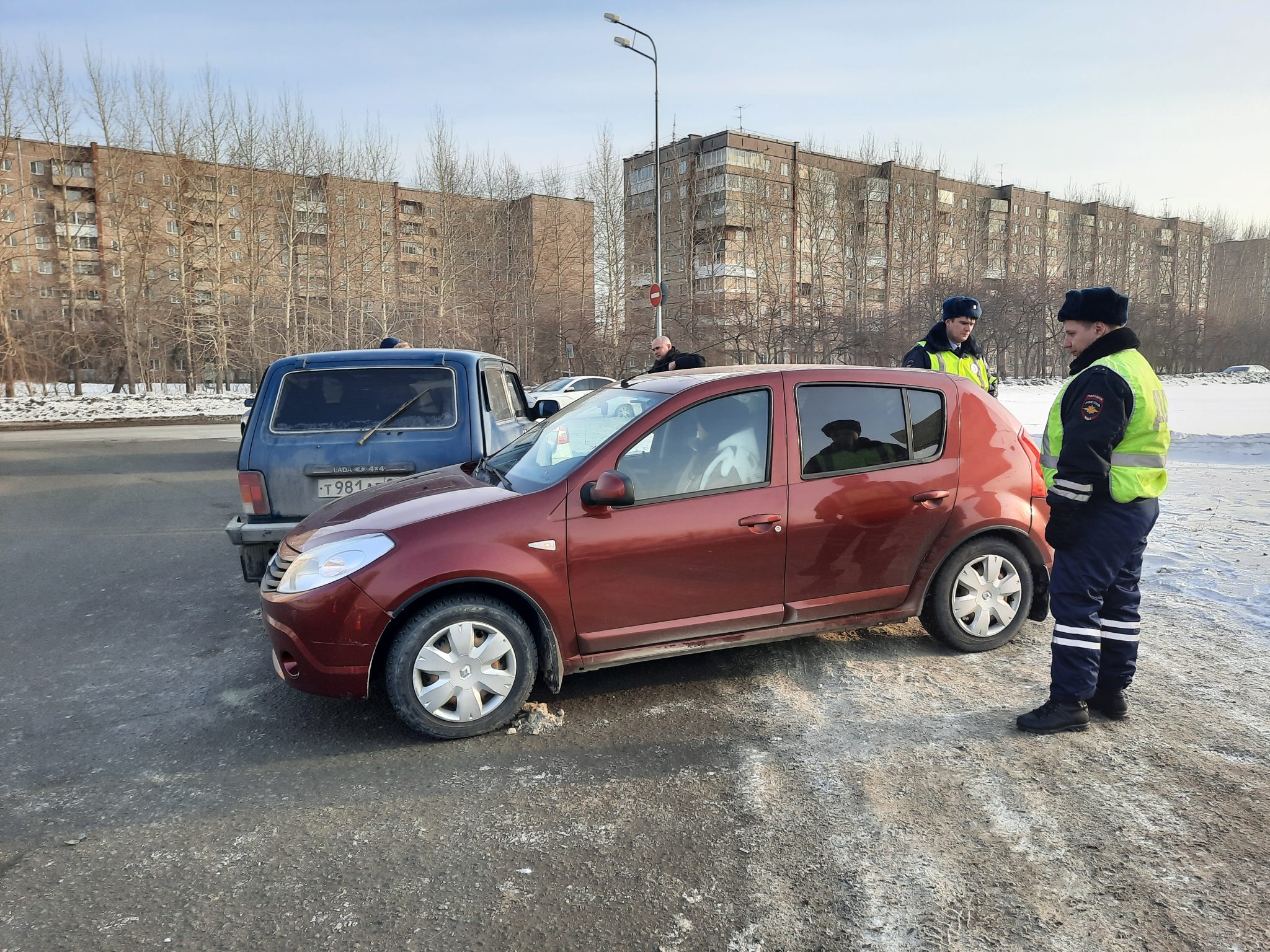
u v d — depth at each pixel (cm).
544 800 290
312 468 492
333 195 4106
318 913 229
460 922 224
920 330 4875
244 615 526
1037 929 215
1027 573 423
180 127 3506
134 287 3859
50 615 527
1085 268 8862
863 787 292
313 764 321
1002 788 289
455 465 481
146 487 1095
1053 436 329
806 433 379
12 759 328
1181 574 551
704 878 242
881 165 6400
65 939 219
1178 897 228
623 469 352
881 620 397
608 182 4241
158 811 288
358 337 4256
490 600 338
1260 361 8281
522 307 4691
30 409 2383
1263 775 296
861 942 212
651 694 380
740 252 5519
